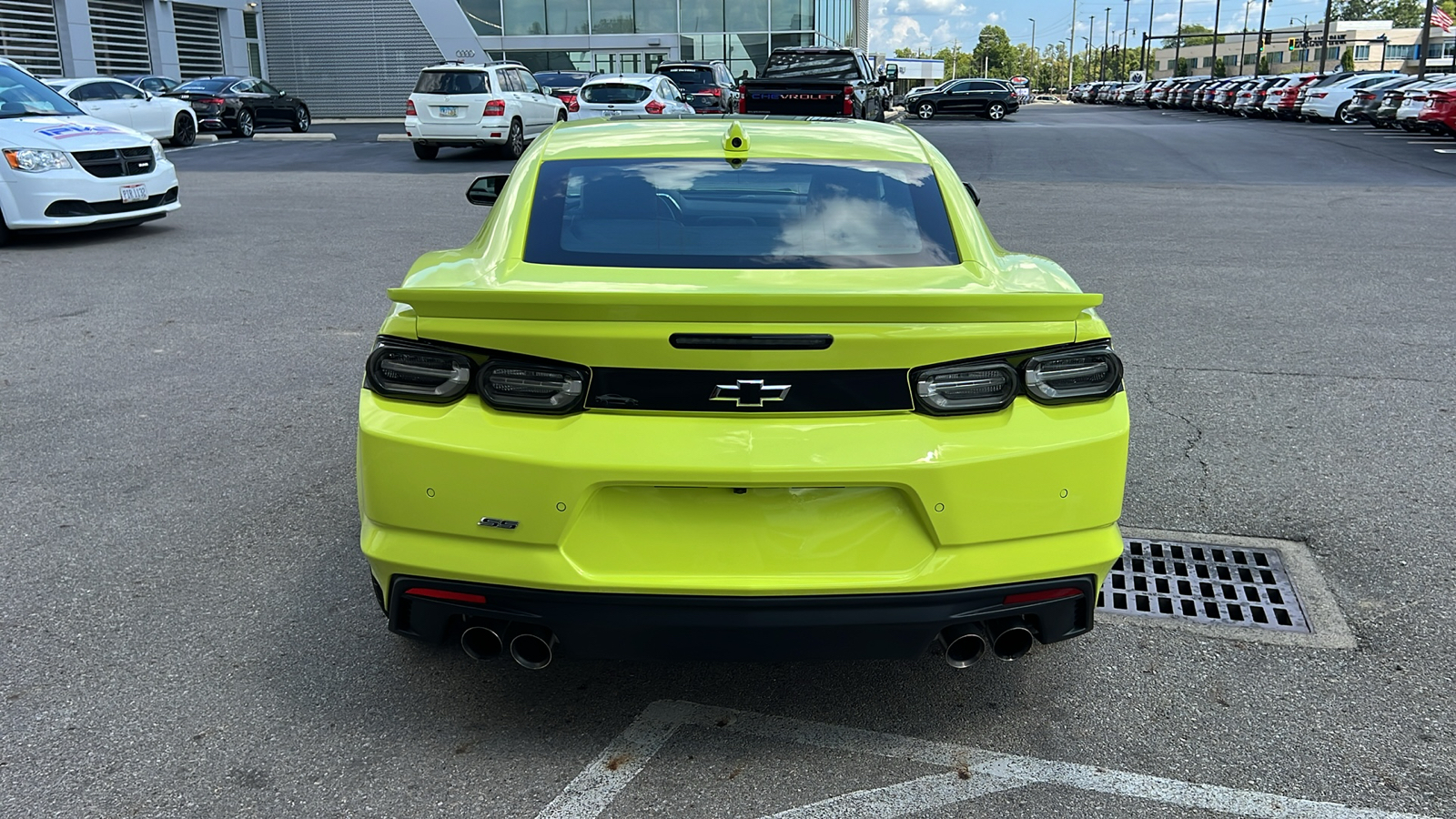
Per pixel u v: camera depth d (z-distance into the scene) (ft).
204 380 20.56
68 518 14.23
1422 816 8.63
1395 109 106.32
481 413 8.55
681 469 8.23
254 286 29.32
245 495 15.05
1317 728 9.82
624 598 8.46
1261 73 299.17
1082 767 9.24
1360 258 34.17
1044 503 8.68
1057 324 8.70
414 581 8.73
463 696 10.25
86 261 32.94
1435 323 25.13
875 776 9.09
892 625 8.59
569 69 142.10
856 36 215.31
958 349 8.48
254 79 98.32
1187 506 14.67
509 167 65.00
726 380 8.29
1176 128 108.99
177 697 10.17
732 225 10.33
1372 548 13.42
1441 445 16.97
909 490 8.41
